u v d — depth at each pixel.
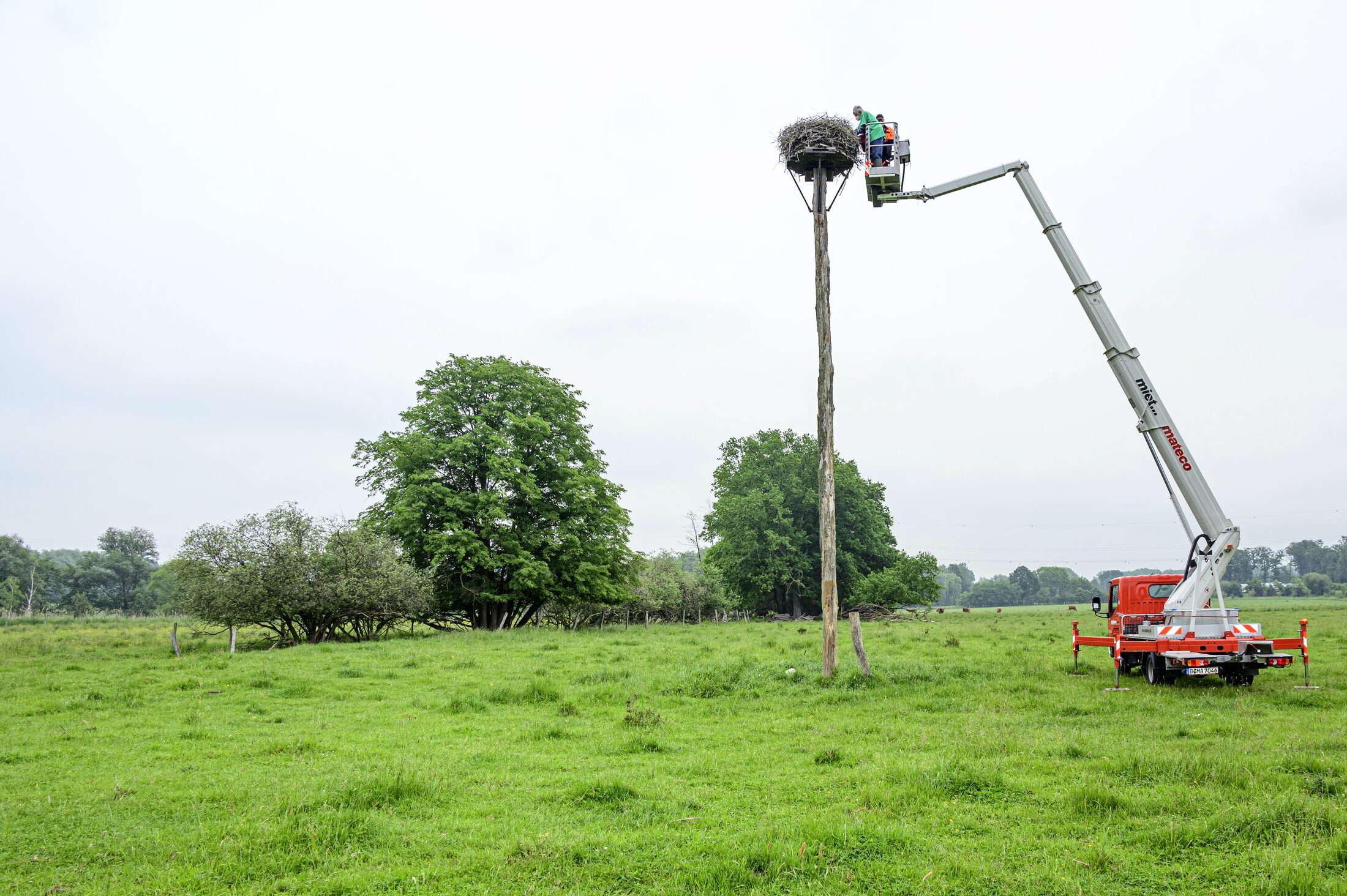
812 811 7.04
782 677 16.08
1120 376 16.11
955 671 16.72
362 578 29.30
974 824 6.67
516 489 38.50
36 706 13.20
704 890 5.27
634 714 11.61
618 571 42.06
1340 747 8.96
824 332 16.64
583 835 6.43
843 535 59.28
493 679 16.88
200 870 5.77
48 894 5.42
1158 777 7.88
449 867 5.79
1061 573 179.00
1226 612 14.98
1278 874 5.19
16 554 103.44
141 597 108.31
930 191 17.31
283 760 9.32
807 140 16.52
